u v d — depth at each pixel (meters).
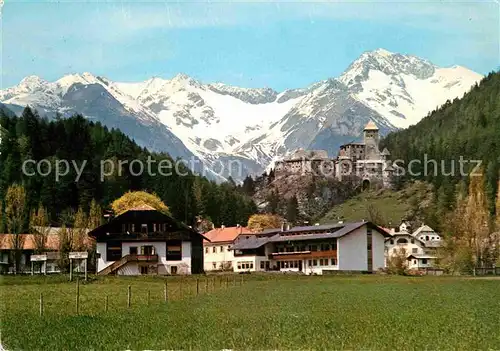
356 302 70.31
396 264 151.75
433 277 136.88
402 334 44.25
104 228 149.50
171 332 45.12
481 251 155.88
